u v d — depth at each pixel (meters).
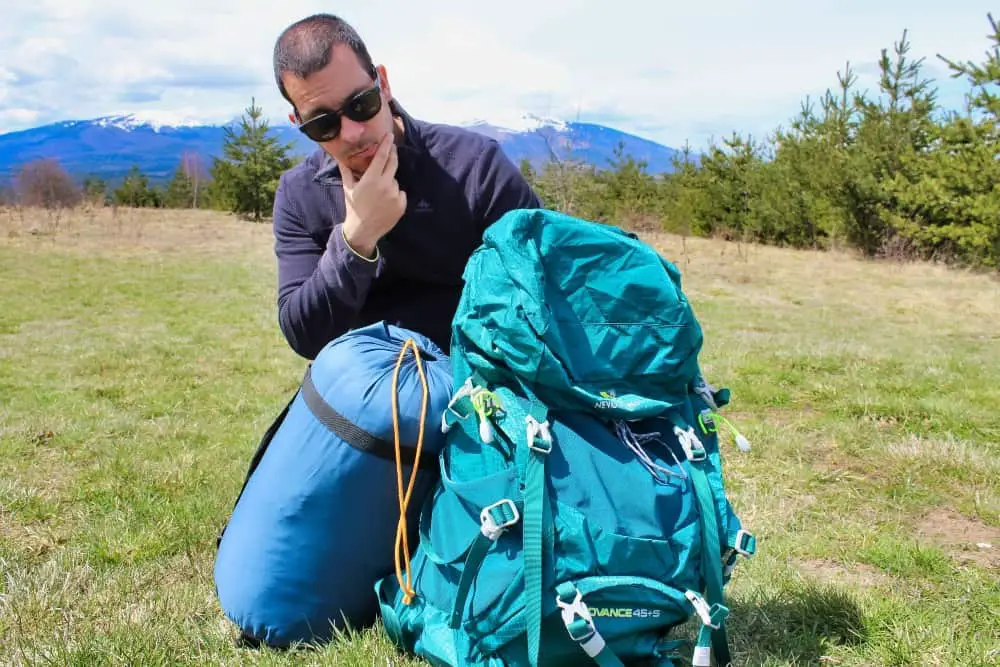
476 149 2.69
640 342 2.26
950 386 7.02
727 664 2.39
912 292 15.52
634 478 2.13
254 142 34.97
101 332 10.60
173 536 3.78
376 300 2.89
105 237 24.55
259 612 2.62
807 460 5.00
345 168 2.48
